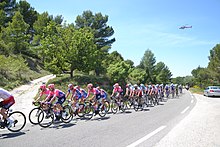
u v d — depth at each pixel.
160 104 18.47
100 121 10.25
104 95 12.01
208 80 49.97
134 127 8.77
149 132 7.85
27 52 46.34
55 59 30.02
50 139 6.95
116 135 7.44
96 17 48.25
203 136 7.08
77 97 11.12
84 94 11.58
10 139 6.98
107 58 41.94
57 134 7.62
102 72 37.31
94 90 11.62
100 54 34.97
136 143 6.43
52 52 30.39
